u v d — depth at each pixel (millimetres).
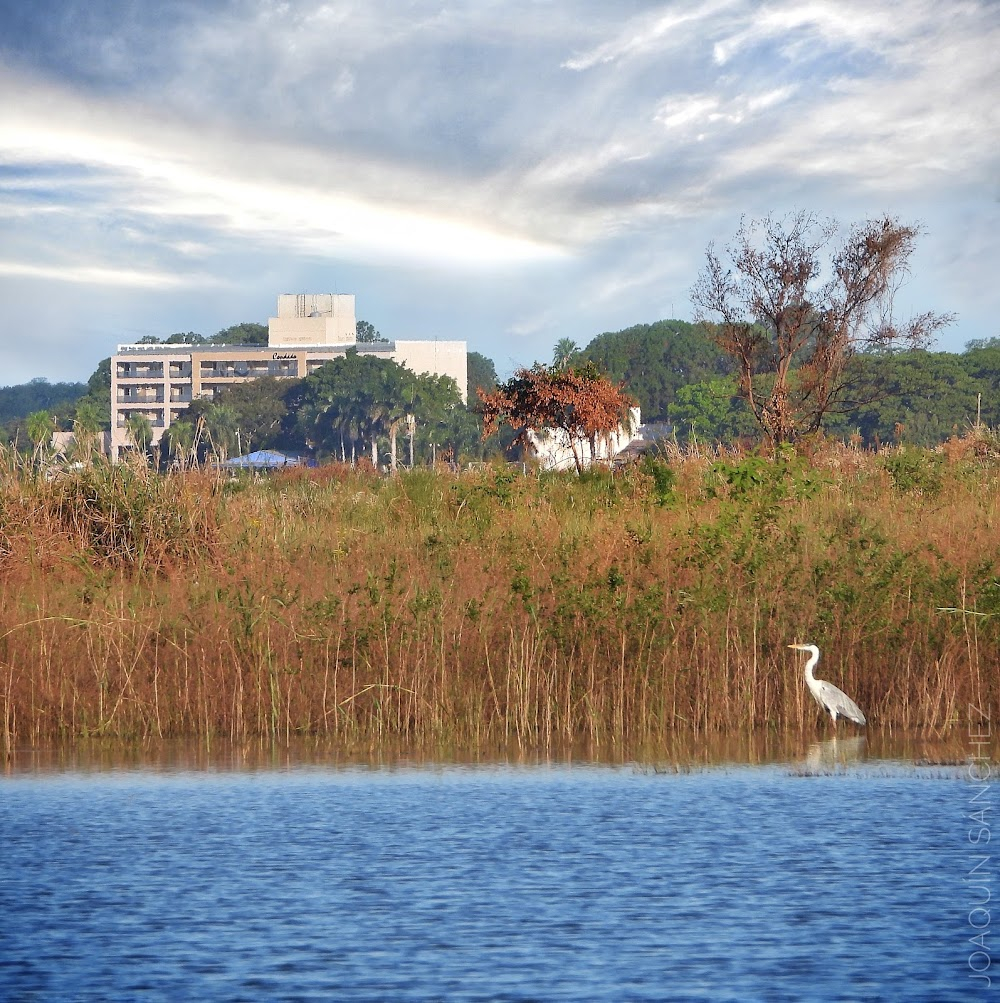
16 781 13648
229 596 17938
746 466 23109
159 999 7633
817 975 7922
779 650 17281
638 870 10062
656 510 22344
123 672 16766
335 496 25547
